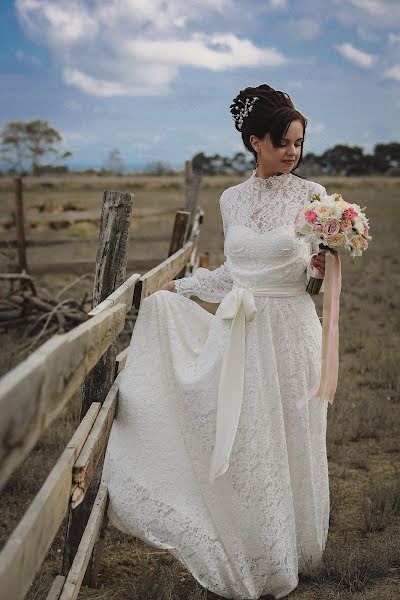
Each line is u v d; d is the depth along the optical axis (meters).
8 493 4.47
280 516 3.20
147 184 32.34
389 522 4.03
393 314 10.77
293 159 3.26
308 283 3.32
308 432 3.33
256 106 3.24
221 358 3.21
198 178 8.98
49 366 1.71
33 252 15.77
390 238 22.75
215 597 3.24
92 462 2.67
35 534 1.85
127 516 3.19
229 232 3.41
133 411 3.24
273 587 3.22
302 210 3.13
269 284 3.29
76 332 2.08
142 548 3.84
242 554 3.15
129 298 3.25
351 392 6.67
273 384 3.25
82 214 13.72
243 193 3.41
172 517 3.14
